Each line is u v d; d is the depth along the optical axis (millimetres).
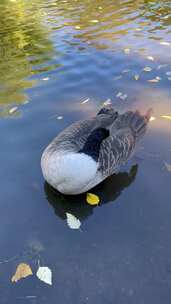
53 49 2189
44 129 1497
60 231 1087
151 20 2557
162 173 1274
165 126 1492
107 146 1200
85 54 2102
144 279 940
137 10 2773
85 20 2623
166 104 1631
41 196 1206
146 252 1013
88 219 1126
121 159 1236
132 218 1121
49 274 956
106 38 2299
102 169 1171
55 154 1128
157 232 1070
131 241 1047
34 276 957
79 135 1232
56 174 1117
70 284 936
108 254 1013
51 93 1748
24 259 1004
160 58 2023
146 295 902
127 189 1226
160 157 1341
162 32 2348
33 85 1817
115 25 2492
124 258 999
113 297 900
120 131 1285
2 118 1570
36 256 1013
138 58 2029
